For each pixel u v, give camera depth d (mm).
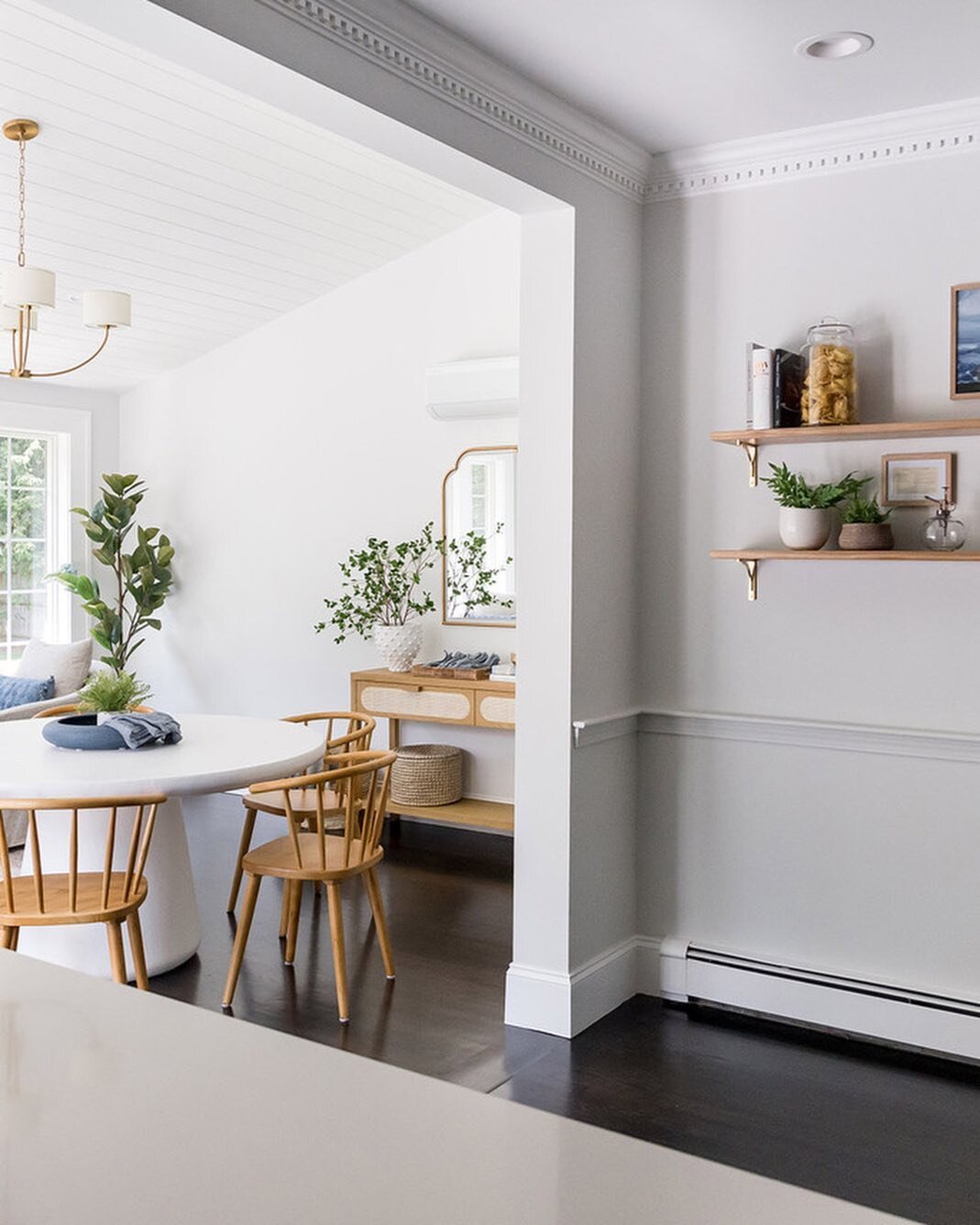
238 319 6312
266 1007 3594
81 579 6605
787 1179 2602
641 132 3445
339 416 6195
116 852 3740
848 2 2604
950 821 3301
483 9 2658
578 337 3412
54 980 1159
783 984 3521
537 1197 737
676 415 3709
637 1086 3082
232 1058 965
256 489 6555
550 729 3455
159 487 7008
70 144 4328
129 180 4668
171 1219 710
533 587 3482
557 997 3422
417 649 5727
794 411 3391
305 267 5812
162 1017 1060
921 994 3316
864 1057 3283
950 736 3250
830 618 3465
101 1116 855
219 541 6738
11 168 4445
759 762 3592
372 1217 712
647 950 3766
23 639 6848
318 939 4238
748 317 3574
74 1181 759
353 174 4887
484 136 3010
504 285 5578
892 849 3389
